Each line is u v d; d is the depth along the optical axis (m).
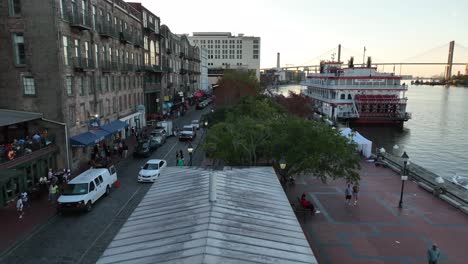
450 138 62.28
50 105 28.27
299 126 22.30
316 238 18.00
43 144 26.52
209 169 15.54
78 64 30.95
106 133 35.06
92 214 20.22
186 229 8.83
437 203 23.78
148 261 7.52
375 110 74.25
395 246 17.20
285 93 171.25
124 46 45.28
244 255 7.57
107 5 38.59
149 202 11.48
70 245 16.34
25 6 27.06
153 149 38.41
